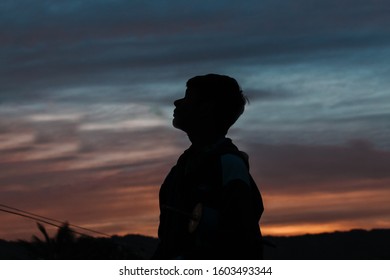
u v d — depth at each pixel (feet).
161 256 16.10
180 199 15.84
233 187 15.28
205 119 16.22
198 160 15.78
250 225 15.10
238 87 16.51
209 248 15.20
